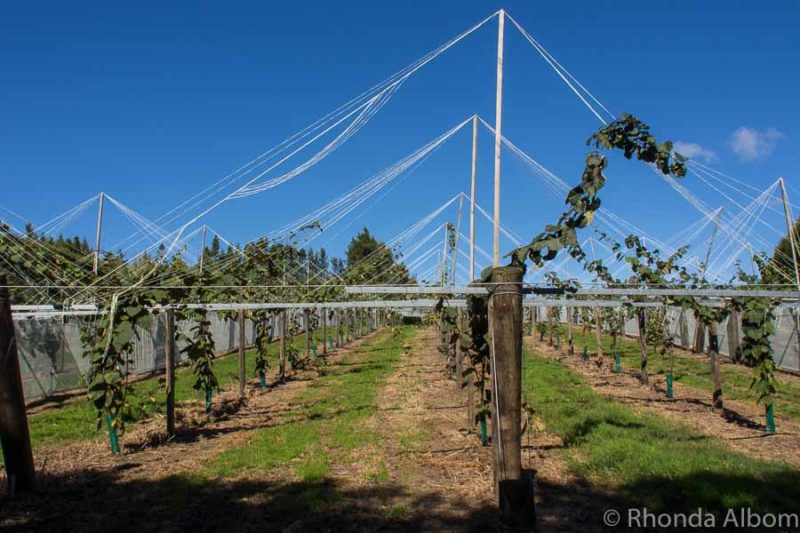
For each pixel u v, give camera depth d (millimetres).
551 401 11547
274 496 6180
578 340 28219
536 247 5469
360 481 6641
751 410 10914
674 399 12227
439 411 10773
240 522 5484
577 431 8703
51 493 6410
